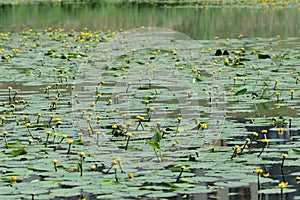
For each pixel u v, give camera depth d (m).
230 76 14.97
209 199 7.22
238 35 23.64
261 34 23.78
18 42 22.67
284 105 11.82
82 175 7.99
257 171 7.67
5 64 17.55
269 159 8.54
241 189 7.49
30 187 7.57
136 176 7.94
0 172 8.11
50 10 35.41
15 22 30.00
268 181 7.73
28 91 13.62
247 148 9.08
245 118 10.84
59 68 16.73
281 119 10.62
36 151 9.01
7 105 12.13
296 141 9.38
